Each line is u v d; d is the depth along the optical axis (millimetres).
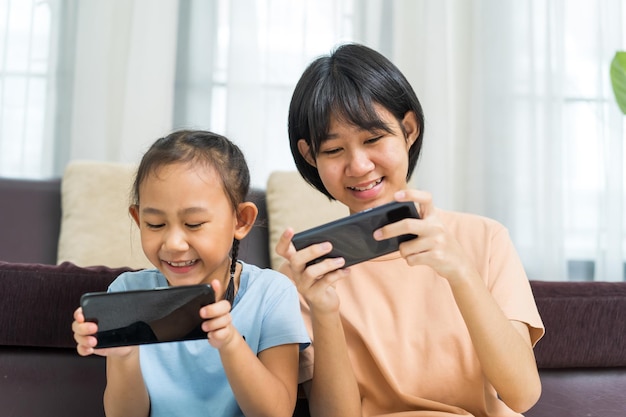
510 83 2652
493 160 2664
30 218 2076
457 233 1235
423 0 2646
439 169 2609
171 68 2570
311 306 1068
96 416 1188
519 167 2654
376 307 1193
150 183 1037
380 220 958
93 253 1990
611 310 1419
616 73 1651
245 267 1227
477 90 2668
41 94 2572
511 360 1050
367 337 1159
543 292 1421
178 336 926
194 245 1030
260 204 2092
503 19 2656
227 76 2598
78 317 879
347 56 1151
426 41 2631
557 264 2623
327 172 1144
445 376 1136
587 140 2699
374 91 1115
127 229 2037
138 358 1026
